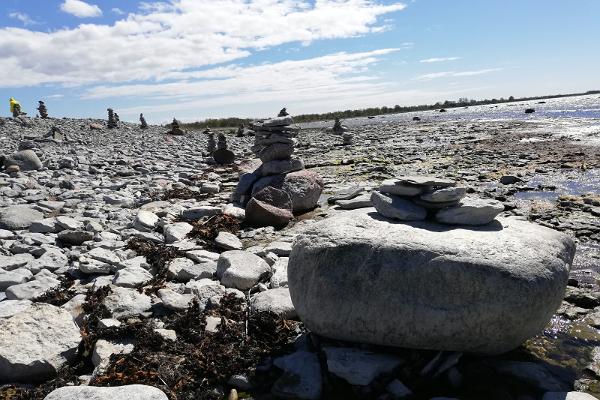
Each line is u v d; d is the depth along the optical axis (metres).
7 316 5.62
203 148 31.72
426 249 4.60
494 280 4.38
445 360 4.68
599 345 5.40
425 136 35.34
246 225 10.74
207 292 6.52
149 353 5.12
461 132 37.09
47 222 9.84
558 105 91.00
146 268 7.83
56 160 21.02
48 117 49.28
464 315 4.41
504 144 26.14
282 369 4.93
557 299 4.64
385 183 5.82
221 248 8.96
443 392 4.56
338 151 27.66
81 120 50.69
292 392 4.55
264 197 11.40
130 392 4.02
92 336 5.30
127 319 5.89
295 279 5.18
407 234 4.89
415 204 5.56
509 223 5.38
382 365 4.60
